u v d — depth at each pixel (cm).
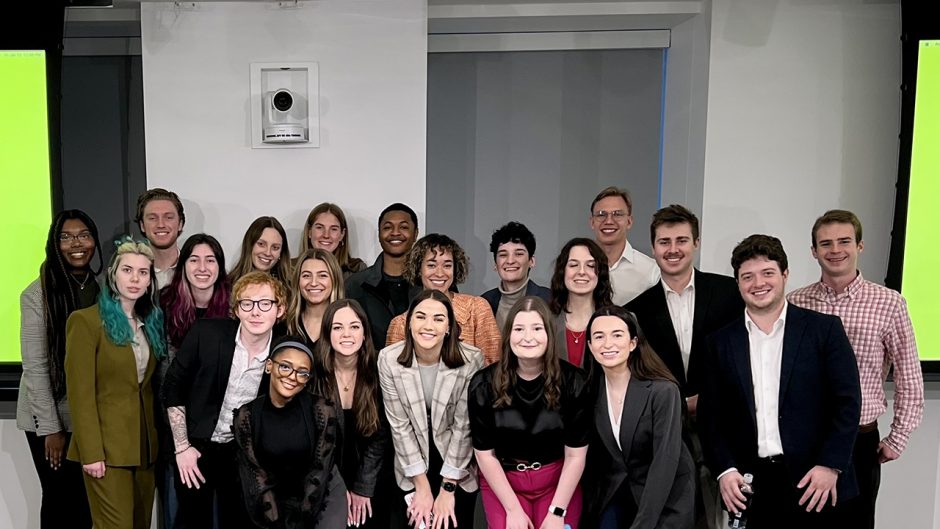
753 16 316
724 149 321
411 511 242
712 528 262
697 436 261
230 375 241
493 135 377
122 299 244
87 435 238
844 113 320
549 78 373
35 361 261
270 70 323
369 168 329
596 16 335
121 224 369
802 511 230
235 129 325
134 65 360
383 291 293
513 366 230
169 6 319
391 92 326
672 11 329
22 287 317
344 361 243
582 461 233
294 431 229
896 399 251
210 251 259
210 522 250
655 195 379
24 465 314
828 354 226
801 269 327
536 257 385
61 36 304
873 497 248
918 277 304
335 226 313
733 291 258
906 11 290
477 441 234
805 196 324
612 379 233
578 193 380
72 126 363
